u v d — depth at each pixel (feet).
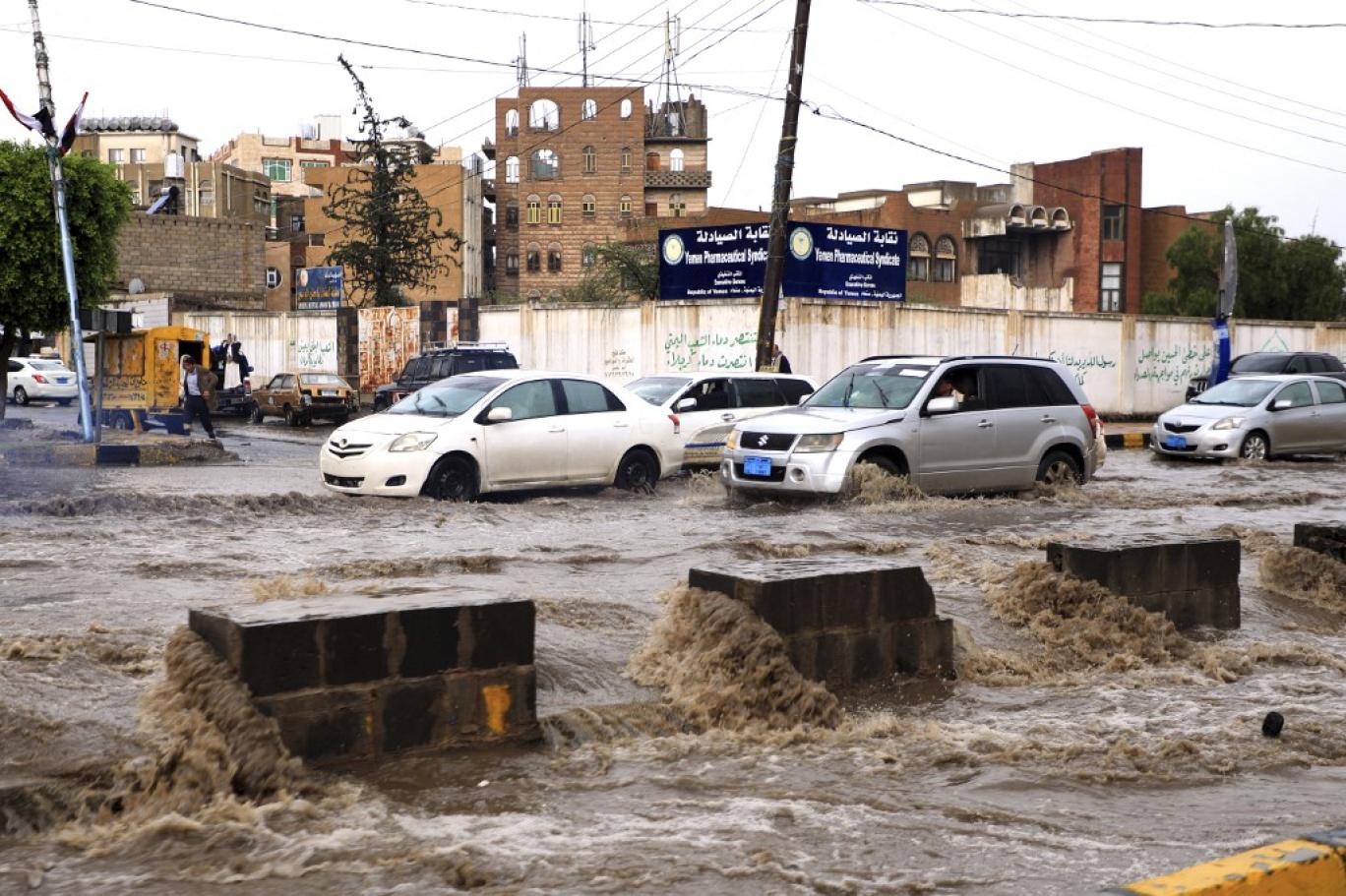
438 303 120.88
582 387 50.29
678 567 32.22
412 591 26.76
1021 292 234.17
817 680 21.47
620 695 20.84
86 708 17.52
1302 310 204.54
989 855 14.47
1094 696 22.41
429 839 14.67
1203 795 17.12
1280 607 30.63
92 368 96.02
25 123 70.49
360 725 17.15
